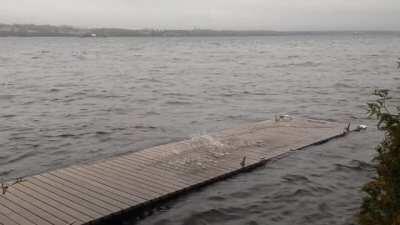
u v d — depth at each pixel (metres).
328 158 16.66
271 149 16.89
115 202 11.55
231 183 13.91
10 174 15.50
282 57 86.12
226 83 42.22
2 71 54.09
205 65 65.25
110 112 26.84
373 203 6.07
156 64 67.06
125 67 61.03
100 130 22.09
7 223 10.20
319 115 26.11
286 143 17.81
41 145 19.30
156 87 38.75
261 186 13.84
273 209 12.45
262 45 170.88
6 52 106.31
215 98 32.78
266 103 30.59
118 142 19.95
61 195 11.85
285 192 13.52
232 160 15.38
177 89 37.56
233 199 12.88
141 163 14.69
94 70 56.09
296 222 11.73
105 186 12.59
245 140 17.97
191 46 157.38
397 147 5.97
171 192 12.42
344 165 15.99
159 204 12.20
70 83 41.34
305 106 29.23
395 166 5.96
